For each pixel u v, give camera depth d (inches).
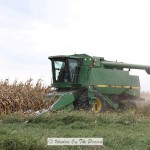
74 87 783.7
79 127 523.2
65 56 774.5
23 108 842.2
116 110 811.4
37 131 468.8
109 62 839.1
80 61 791.7
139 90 897.5
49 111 660.7
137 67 871.1
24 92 847.1
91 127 529.0
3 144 320.2
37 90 881.5
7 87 858.1
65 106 706.8
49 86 906.1
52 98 746.2
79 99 751.7
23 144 321.7
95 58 805.9
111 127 533.6
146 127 540.4
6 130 443.2
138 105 875.4
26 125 552.1
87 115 589.3
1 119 624.1
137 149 358.3
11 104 813.2
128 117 592.4
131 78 876.6
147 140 395.2
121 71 853.2
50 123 564.7
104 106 771.4
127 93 866.8
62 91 798.5
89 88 770.8
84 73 785.6
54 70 807.1
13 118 610.5
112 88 828.0
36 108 858.1
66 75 788.0
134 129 517.3
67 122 573.0
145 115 792.3
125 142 386.3
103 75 810.2
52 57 795.4
